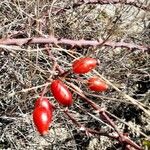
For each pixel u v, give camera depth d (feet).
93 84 0.53
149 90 1.04
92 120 0.98
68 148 0.99
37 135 0.98
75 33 0.97
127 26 1.02
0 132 0.94
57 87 0.48
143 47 0.79
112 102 1.01
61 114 0.92
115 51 1.02
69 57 0.91
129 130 1.07
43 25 0.83
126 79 1.02
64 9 0.90
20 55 0.84
